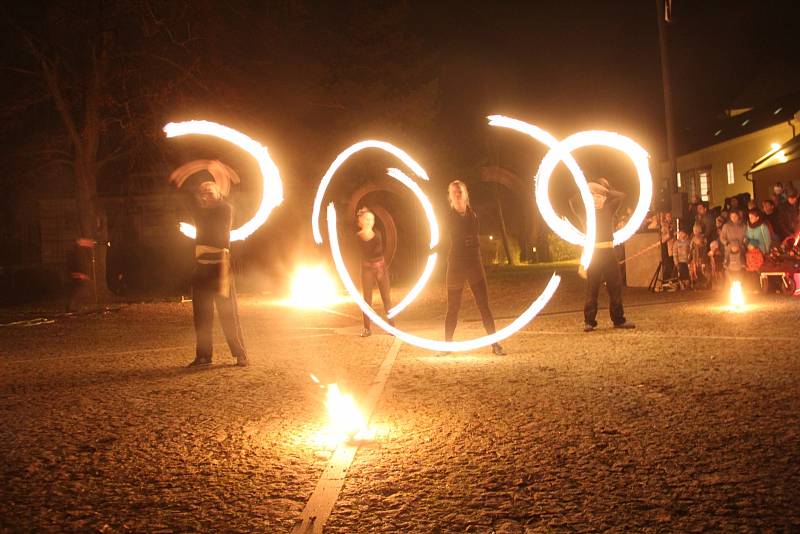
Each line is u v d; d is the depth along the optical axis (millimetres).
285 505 5141
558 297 21906
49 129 28359
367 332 14695
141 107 27516
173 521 4910
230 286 11234
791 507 4727
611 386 8586
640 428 6715
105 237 27672
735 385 8305
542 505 4949
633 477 5414
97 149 28875
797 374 8758
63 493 5520
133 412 8219
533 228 55000
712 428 6605
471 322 16625
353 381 9766
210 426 7461
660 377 8969
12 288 32000
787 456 5727
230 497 5344
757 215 19141
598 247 13594
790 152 29578
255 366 11250
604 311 17109
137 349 13828
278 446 6656
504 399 8164
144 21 26406
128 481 5773
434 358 11508
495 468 5770
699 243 21688
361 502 5145
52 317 21172
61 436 7227
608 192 13766
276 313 20484
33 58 26812
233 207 11453
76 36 26422
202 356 11422
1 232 35906
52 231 35875
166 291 32156
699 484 5207
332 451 6449
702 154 42188
